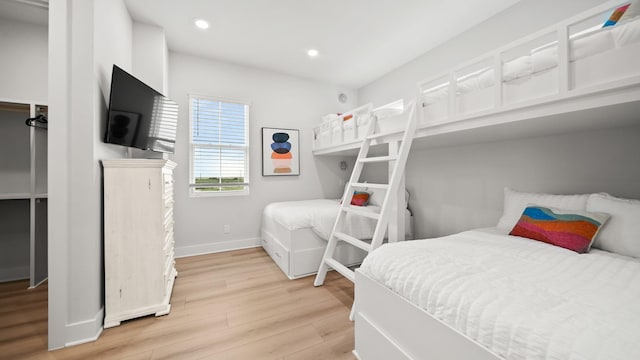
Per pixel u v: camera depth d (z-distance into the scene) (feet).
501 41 7.89
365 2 7.47
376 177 13.53
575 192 6.25
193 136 10.55
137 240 5.58
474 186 8.59
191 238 10.47
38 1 6.15
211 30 8.81
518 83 4.64
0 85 7.64
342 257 8.62
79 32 4.86
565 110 3.99
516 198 6.42
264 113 12.06
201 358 4.40
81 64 4.87
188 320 5.58
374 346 4.02
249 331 5.17
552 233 4.76
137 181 5.59
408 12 7.93
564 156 6.43
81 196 4.86
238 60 11.07
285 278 7.98
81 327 4.80
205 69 10.77
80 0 4.88
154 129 7.04
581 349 1.90
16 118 8.06
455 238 5.26
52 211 4.65
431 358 3.03
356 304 4.52
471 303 2.69
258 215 11.87
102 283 5.38
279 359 4.37
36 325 5.40
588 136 6.01
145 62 8.30
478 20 8.36
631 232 4.18
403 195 6.81
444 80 9.70
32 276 7.31
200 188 10.69
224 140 11.16
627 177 5.47
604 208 4.73
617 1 3.38
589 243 4.37
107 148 5.78
